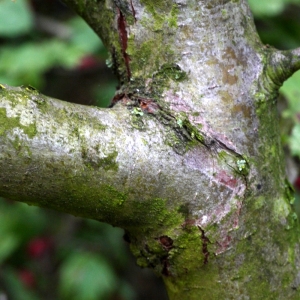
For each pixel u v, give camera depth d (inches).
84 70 52.5
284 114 29.3
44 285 54.9
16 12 42.3
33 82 40.7
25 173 18.6
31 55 41.8
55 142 18.7
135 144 19.6
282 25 42.3
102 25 22.4
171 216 20.3
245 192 20.8
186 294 21.5
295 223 21.9
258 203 21.0
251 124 21.1
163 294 60.6
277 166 21.6
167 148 19.9
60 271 55.1
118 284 55.6
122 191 19.6
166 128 20.1
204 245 20.7
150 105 20.6
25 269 54.7
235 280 21.0
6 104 18.4
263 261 21.2
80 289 48.2
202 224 20.5
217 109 20.8
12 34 42.7
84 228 53.1
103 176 19.3
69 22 46.1
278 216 21.5
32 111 18.6
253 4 38.6
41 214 50.3
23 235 47.9
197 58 21.0
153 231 20.6
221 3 21.0
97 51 44.2
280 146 22.1
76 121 19.1
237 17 21.3
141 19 21.1
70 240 52.5
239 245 20.9
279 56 21.4
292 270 21.6
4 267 51.8
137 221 20.4
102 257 50.5
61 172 18.8
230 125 20.9
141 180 19.6
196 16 20.9
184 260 20.9
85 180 19.1
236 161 20.7
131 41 21.2
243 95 21.1
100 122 19.4
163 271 21.4
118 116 19.8
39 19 46.8
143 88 21.0
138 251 21.2
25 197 19.1
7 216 48.3
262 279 21.2
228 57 21.1
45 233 52.2
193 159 20.2
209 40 21.0
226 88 21.0
